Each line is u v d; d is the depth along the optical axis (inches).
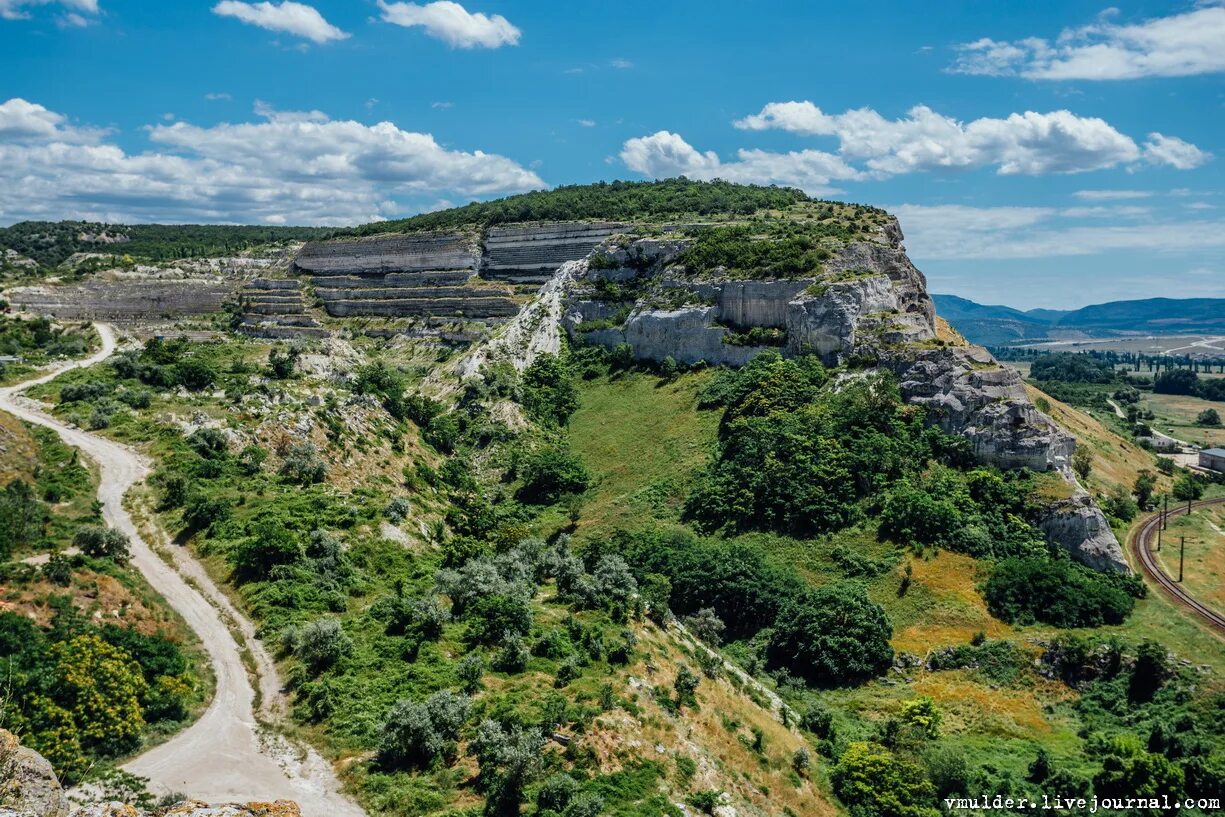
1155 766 2741.1
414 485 4350.4
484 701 2411.4
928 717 3181.6
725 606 3924.7
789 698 3346.5
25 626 2271.2
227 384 4613.7
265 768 2118.6
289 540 3085.6
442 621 2822.3
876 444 4503.0
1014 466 4389.8
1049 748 3068.4
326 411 4490.7
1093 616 3649.1
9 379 4628.4
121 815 1291.8
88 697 2102.6
